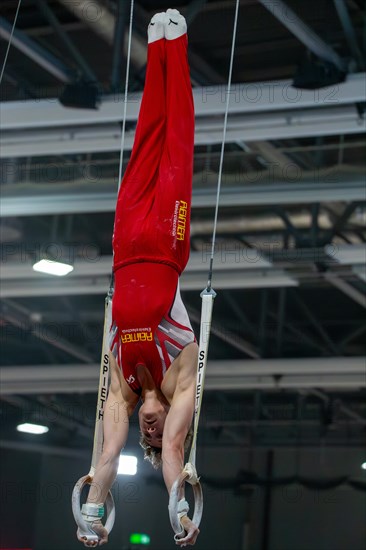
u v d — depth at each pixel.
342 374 16.98
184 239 5.72
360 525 22.89
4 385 18.53
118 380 5.65
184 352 5.51
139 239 5.66
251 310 16.94
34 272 13.51
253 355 17.47
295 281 13.29
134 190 5.83
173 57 5.91
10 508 23.69
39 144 10.64
